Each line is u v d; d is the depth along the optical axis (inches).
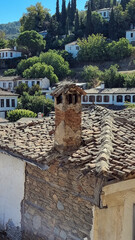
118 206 212.2
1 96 1566.2
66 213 235.9
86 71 2322.8
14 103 1644.9
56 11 3688.5
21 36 3024.1
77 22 3329.2
